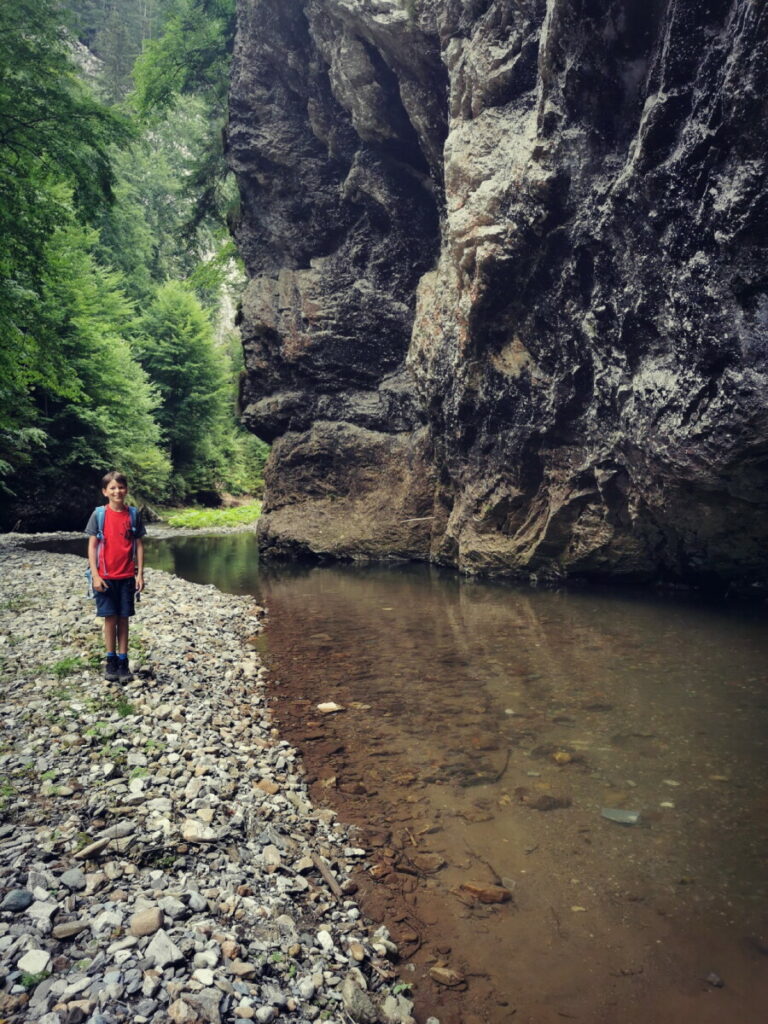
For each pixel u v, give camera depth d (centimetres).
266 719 575
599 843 367
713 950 281
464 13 1134
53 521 2691
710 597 1105
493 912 311
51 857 312
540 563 1303
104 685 577
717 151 693
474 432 1391
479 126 1117
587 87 854
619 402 974
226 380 4278
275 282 1942
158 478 3438
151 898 288
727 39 658
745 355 738
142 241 4278
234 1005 231
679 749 486
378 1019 243
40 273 1489
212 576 1527
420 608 1077
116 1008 218
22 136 1340
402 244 1700
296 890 317
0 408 2012
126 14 6391
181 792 395
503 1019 247
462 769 468
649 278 845
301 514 1866
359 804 422
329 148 1744
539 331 1127
